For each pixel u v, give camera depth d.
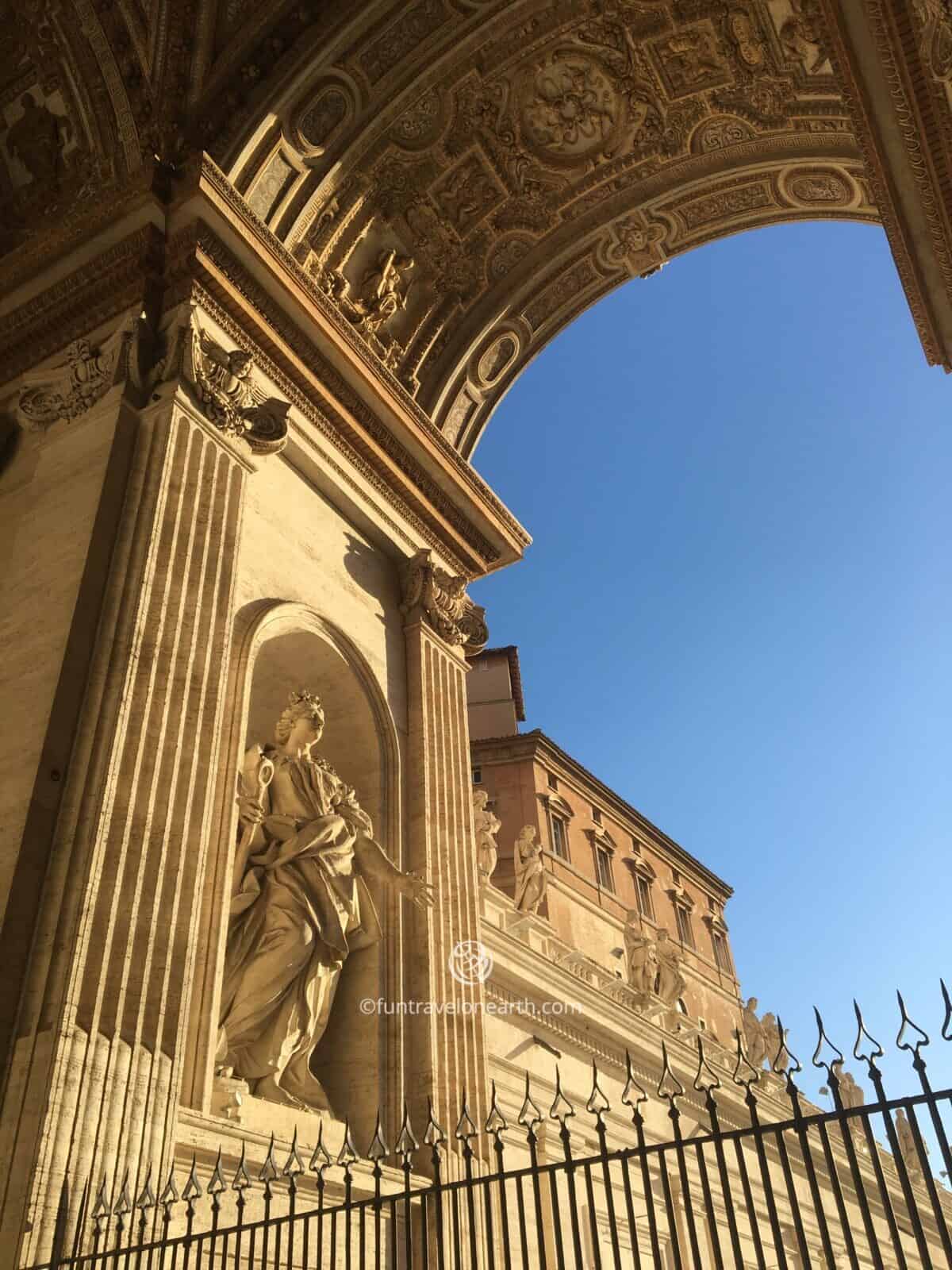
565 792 34.31
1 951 7.44
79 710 8.77
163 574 9.59
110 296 11.48
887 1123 3.70
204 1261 7.50
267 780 10.79
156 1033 7.74
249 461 11.14
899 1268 3.43
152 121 12.16
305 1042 10.00
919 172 9.24
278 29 12.75
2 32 13.05
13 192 13.45
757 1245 3.72
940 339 10.77
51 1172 6.69
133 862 8.19
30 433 11.31
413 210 15.02
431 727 13.18
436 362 15.93
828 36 8.59
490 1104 11.34
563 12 13.75
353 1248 8.91
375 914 11.28
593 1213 4.27
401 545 14.02
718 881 41.06
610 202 16.06
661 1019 20.78
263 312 12.03
